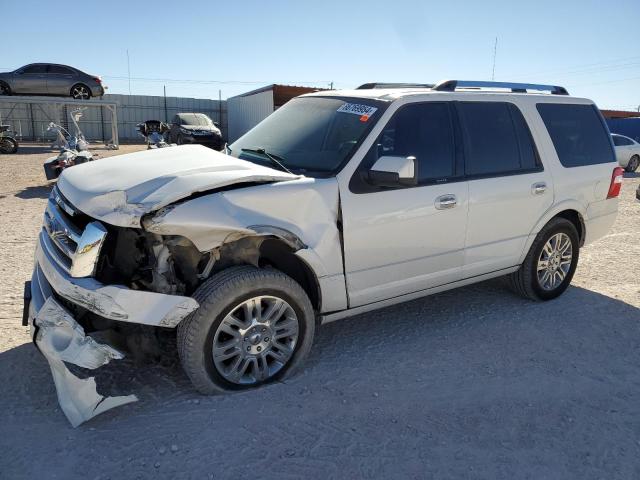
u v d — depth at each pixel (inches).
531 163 188.2
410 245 156.3
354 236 143.9
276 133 171.3
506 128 183.0
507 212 179.3
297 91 1054.4
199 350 123.8
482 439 119.2
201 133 943.0
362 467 108.3
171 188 120.1
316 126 163.5
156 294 117.7
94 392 116.4
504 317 188.7
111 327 130.6
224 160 144.4
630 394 140.8
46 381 135.6
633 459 114.9
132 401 120.7
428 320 184.2
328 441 115.7
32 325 124.7
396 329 176.1
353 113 159.0
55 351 116.5
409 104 159.8
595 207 210.5
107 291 114.7
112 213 117.3
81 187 131.0
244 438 115.3
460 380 144.1
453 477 106.9
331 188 139.9
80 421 115.3
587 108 214.7
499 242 180.7
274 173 136.4
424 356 157.4
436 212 159.5
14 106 1374.3
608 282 233.0
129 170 136.7
